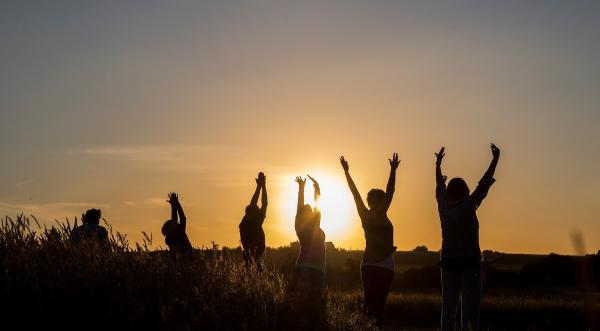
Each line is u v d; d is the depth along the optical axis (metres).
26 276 7.90
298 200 14.19
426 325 28.64
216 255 10.16
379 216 12.06
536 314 32.38
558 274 58.03
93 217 12.87
